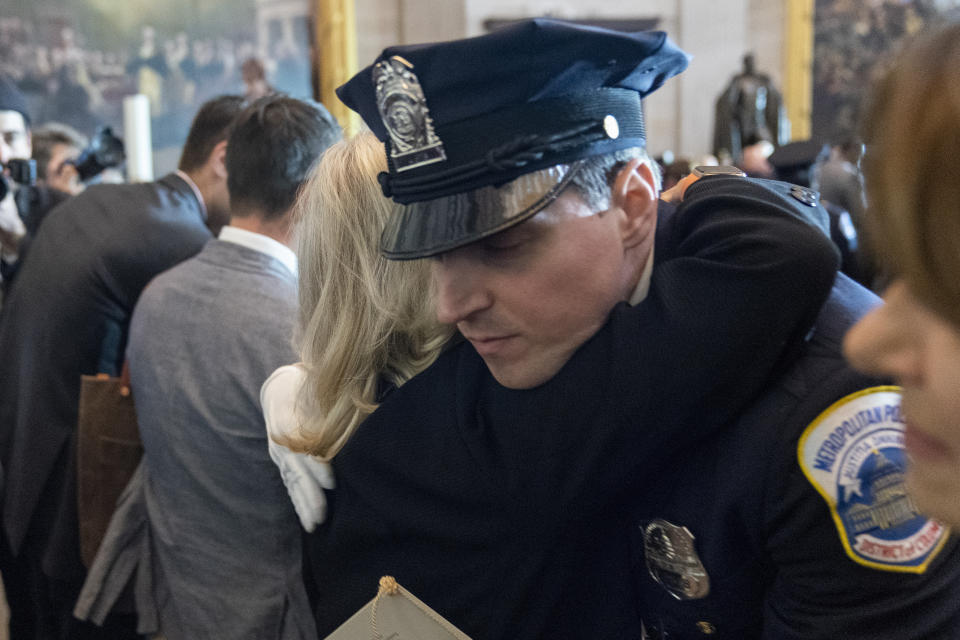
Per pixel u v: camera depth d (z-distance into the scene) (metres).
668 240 0.83
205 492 1.38
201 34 9.11
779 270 0.70
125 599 1.54
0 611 2.04
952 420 0.35
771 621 0.76
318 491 1.07
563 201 0.73
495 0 9.36
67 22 8.81
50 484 2.02
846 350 0.39
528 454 0.79
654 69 0.79
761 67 10.07
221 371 1.36
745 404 0.75
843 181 4.24
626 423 0.74
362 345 1.00
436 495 0.87
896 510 0.68
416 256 0.74
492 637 0.85
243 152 1.44
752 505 0.74
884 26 9.95
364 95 0.82
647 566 0.83
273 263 1.45
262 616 1.35
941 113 0.31
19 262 2.76
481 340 0.78
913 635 0.69
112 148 3.27
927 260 0.33
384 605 0.85
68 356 1.98
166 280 1.50
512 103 0.73
